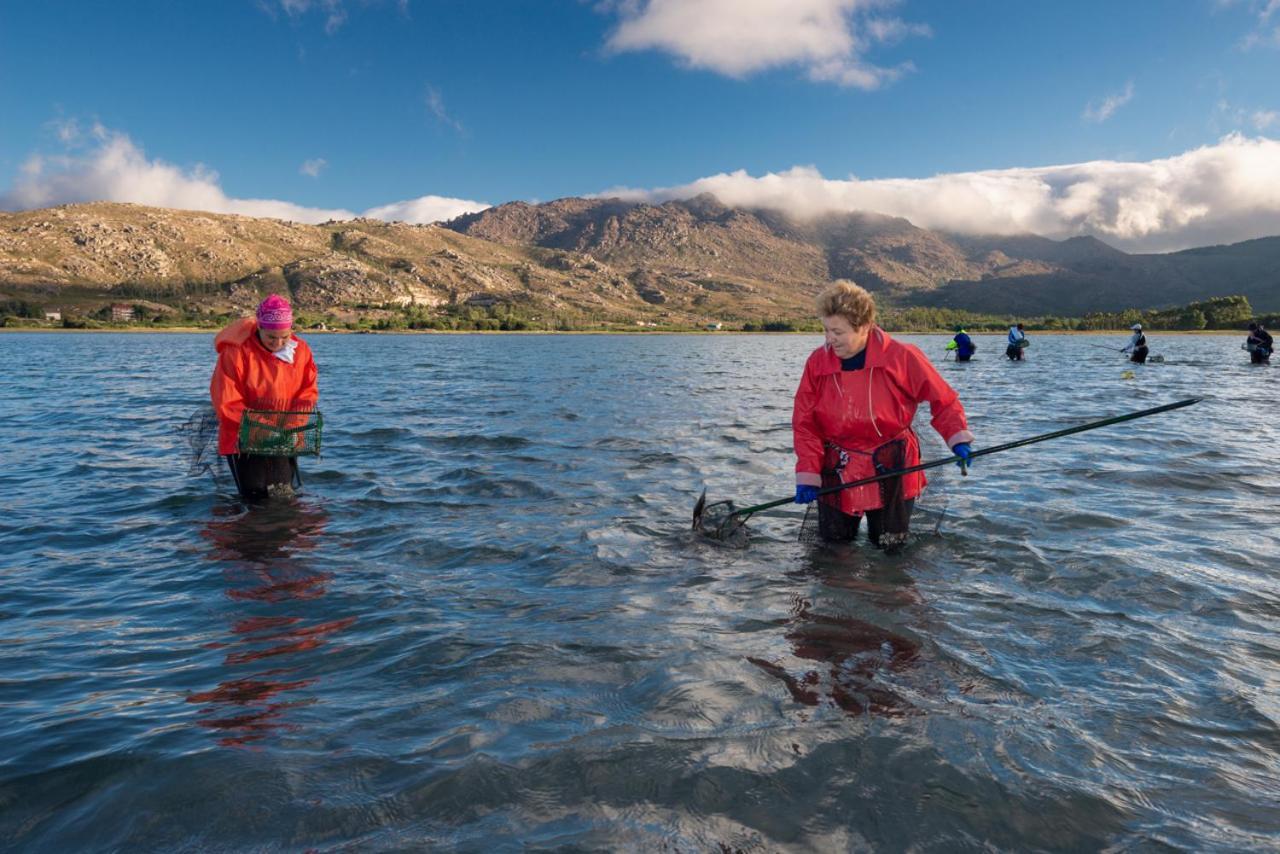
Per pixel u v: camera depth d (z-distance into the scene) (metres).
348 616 4.37
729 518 6.02
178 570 5.26
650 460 9.39
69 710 3.27
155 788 2.66
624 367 36.38
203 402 17.50
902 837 2.39
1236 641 3.89
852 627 4.08
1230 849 2.34
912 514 5.77
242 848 2.36
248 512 6.90
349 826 2.45
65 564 5.42
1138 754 2.84
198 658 3.82
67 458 9.73
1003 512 6.58
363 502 7.24
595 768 2.74
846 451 5.66
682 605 4.47
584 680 3.47
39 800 2.62
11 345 74.75
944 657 3.69
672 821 2.46
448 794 2.60
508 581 4.96
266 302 7.16
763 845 2.35
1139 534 5.89
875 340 5.54
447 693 3.37
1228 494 7.28
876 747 2.86
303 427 7.35
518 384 23.61
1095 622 4.14
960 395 18.89
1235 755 2.85
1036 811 2.51
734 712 3.14
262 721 3.14
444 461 9.34
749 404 16.61
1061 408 15.58
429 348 77.06
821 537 5.83
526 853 2.30
